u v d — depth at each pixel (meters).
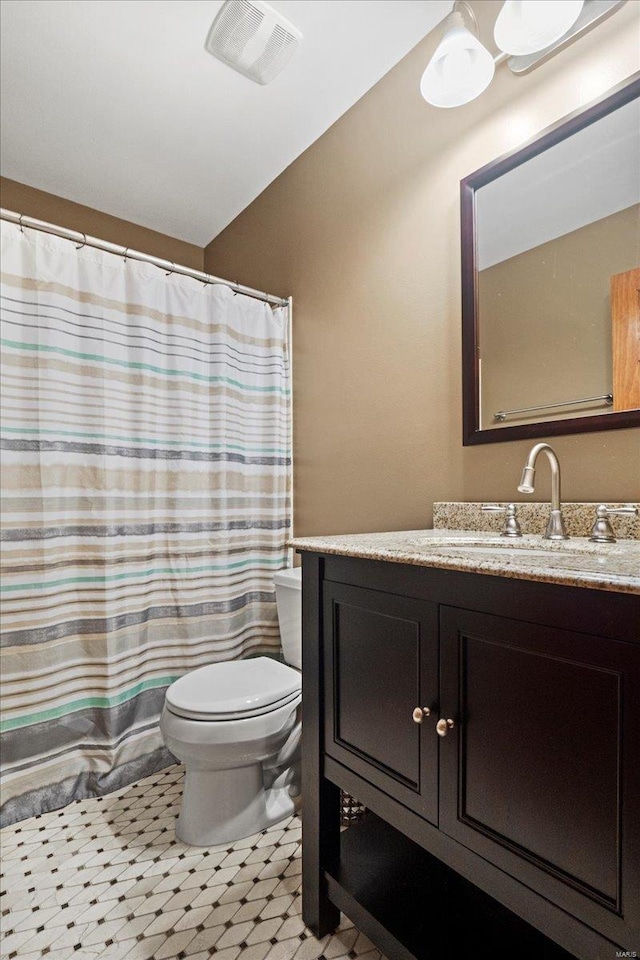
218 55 1.65
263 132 2.02
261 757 1.44
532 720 0.74
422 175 1.63
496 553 0.99
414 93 1.66
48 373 1.66
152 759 1.86
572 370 1.24
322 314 2.04
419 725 0.91
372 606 1.01
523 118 1.36
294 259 2.20
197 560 2.00
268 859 1.37
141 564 1.86
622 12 1.17
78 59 1.67
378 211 1.79
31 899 1.23
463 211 1.46
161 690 1.92
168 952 1.08
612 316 1.17
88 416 1.76
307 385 2.12
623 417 1.14
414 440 1.64
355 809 1.46
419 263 1.63
